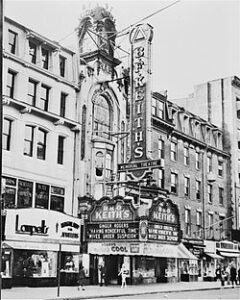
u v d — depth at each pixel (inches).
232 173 2034.9
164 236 1211.9
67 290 978.7
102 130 1397.6
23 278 1052.5
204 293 1062.4
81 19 1455.5
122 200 1187.3
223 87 2086.6
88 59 1405.0
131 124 1363.2
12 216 991.6
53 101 1241.4
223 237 1946.4
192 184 1793.8
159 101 1654.8
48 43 1240.8
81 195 1279.5
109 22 1462.8
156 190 1454.2
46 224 1065.5
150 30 1382.9
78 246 1150.3
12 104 1119.6
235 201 2023.9
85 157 1307.8
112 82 1443.2
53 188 1221.7
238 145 2094.0
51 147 1227.9
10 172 1107.3
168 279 1461.6
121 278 1237.1
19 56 1159.0
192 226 1750.7
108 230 1195.9
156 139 1596.9
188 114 1840.6
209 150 1936.5
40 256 1111.6
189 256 1321.4
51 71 1253.7
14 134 1131.9
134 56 1387.8
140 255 1176.2
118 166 1349.7
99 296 872.3
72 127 1293.1
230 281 1478.8
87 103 1339.8
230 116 2057.1
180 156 1738.4
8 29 1141.7
